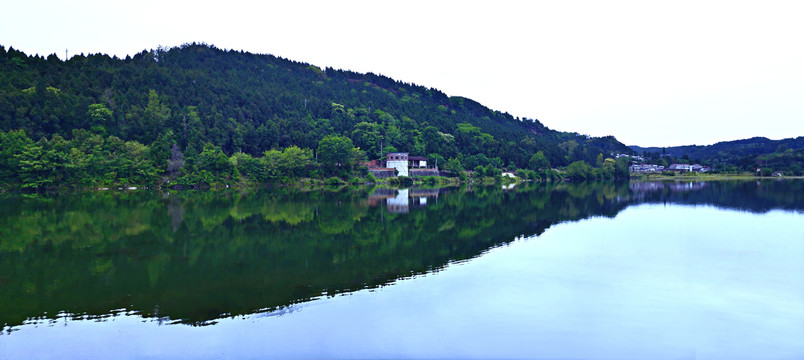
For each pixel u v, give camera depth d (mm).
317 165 140500
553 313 21750
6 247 37750
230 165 120000
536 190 113938
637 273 28625
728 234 42188
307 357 17281
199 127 133875
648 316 21406
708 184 131500
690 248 36062
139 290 25500
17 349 18000
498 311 22000
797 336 19141
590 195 91812
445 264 31391
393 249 36844
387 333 19453
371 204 74875
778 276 27750
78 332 19609
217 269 30266
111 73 161250
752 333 19484
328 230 46938
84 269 30266
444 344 18422
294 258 33656
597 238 40938
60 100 116562
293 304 23047
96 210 63219
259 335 19203
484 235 43406
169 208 66625
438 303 23094
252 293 24906
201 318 21156
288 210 65125
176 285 26516
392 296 24234
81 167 96812
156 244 39188
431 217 57375
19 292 25172
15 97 109312
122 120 124062
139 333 19484
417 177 161375
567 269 29656
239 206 70188
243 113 166375
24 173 90375
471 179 173500
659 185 131750
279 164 131625
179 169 111312
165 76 172375
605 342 18656
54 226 48812
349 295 24438
